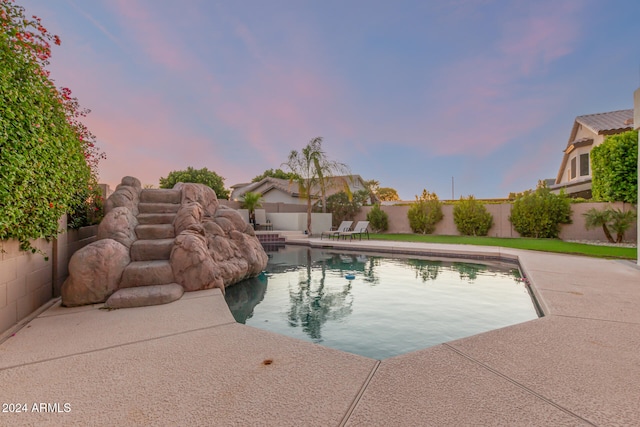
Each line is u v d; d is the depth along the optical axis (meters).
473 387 1.97
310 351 2.55
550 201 14.10
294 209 22.02
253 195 18.38
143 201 6.60
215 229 6.18
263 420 1.63
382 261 9.45
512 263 8.77
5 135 2.63
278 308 4.66
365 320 4.06
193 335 2.91
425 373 2.16
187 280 4.58
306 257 10.43
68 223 4.75
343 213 21.12
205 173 27.88
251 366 2.28
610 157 11.98
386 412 1.70
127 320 3.34
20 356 2.46
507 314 4.27
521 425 1.59
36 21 3.37
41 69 3.50
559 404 1.78
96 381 2.07
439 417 1.65
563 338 2.80
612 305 3.84
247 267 6.20
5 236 3.01
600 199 12.88
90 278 3.95
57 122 3.81
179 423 1.62
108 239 4.45
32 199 3.24
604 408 1.74
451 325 3.83
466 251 9.85
